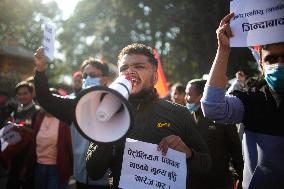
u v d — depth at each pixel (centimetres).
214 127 399
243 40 196
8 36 1877
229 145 403
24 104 566
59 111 286
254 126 209
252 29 194
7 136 472
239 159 401
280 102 201
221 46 204
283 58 197
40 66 277
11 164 552
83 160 421
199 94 441
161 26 2339
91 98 188
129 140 239
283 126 200
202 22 1830
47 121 500
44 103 283
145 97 251
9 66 1948
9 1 1845
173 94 626
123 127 183
